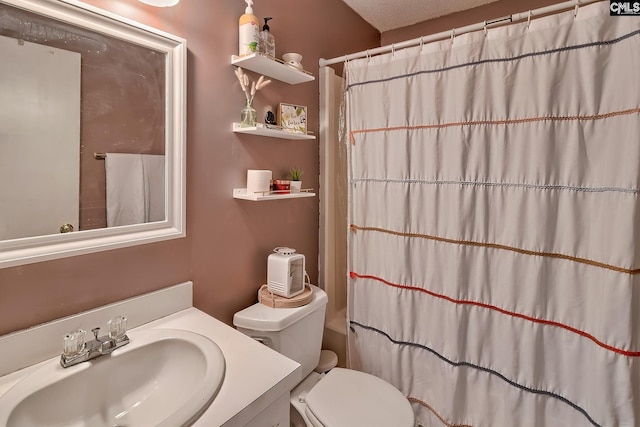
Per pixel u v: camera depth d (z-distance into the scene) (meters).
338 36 1.88
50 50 0.84
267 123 1.37
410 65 1.43
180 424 0.65
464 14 2.02
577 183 1.13
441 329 1.42
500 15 1.92
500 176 1.26
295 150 1.62
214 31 1.21
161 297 1.10
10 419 0.67
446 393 1.41
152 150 1.05
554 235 1.18
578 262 1.15
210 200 1.24
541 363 1.23
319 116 1.76
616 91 1.04
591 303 1.12
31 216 0.83
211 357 0.86
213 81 1.22
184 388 0.89
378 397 1.25
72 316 0.90
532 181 1.20
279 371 0.84
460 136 1.32
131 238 1.01
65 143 0.88
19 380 0.78
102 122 0.94
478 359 1.35
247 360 0.89
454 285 1.36
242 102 1.33
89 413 0.82
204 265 1.24
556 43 1.13
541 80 1.16
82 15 0.88
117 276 1.00
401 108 1.46
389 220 1.54
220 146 1.26
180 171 1.11
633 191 1.02
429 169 1.41
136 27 0.98
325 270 1.80
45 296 0.86
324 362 1.60
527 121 1.19
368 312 1.65
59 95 0.86
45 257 0.84
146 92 1.03
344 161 1.80
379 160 1.55
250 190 1.31
